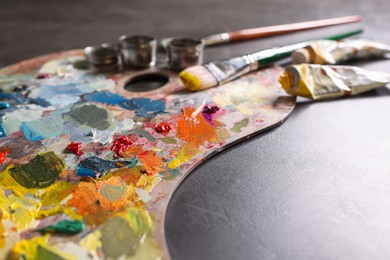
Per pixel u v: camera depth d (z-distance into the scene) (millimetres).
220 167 849
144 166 840
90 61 1303
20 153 889
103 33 1636
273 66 1271
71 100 1104
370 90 1132
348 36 1521
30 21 1774
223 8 1943
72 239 678
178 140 918
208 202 756
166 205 743
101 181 803
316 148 899
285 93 1113
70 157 874
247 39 1541
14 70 1280
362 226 696
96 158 869
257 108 1041
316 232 688
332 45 1307
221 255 652
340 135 944
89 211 732
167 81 1241
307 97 1084
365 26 1670
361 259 641
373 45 1348
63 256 650
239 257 647
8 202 758
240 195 771
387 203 743
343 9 1904
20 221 715
